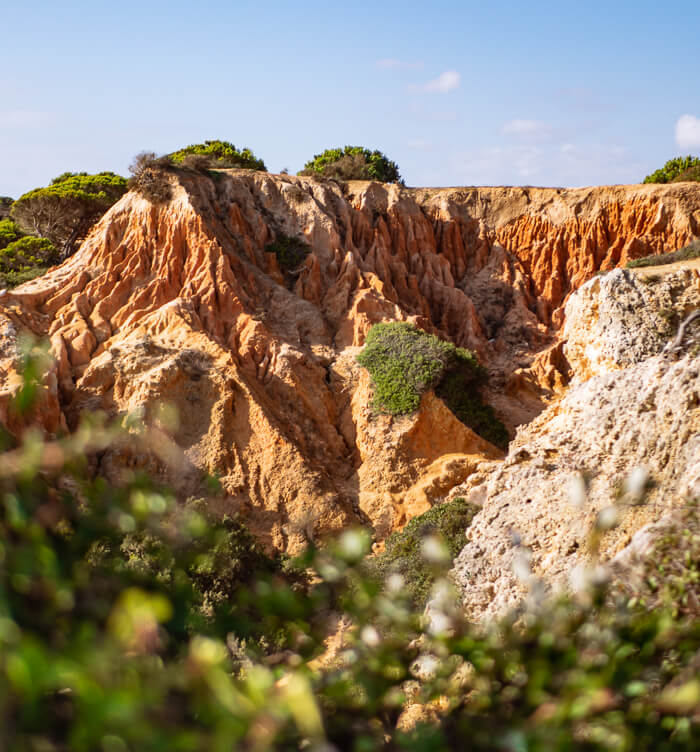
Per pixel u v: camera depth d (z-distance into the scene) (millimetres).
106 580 2648
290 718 2049
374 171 70188
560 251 63250
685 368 13727
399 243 60125
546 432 21984
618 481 13656
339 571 3180
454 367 44188
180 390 39188
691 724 2863
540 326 59094
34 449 2361
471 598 15086
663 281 24797
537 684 2854
